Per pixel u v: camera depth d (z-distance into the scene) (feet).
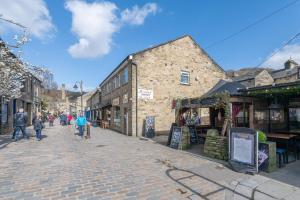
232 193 17.93
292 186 19.19
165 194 17.56
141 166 25.68
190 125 44.09
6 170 23.70
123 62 62.49
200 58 67.36
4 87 44.60
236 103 34.12
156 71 60.23
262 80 82.07
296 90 28.12
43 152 33.53
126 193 17.69
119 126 69.56
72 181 20.38
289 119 39.45
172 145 38.42
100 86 112.16
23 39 41.32
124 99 63.87
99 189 18.49
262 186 19.33
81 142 44.96
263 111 37.35
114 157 30.40
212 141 30.50
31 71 47.80
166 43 62.08
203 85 67.15
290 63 96.37
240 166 24.27
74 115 215.92
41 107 122.31
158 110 59.72
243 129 24.76
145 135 56.08
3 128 59.16
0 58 41.19
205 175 22.34
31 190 18.20
